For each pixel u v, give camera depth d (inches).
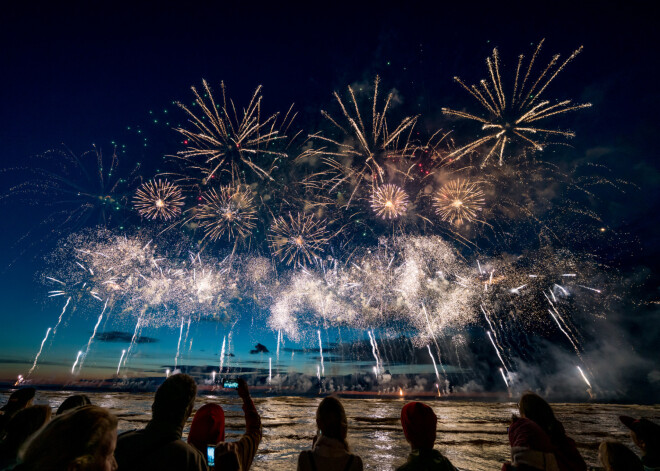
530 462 89.7
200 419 105.4
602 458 114.4
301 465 91.8
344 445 95.8
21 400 141.3
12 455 92.0
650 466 115.7
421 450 91.4
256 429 106.4
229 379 113.7
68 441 48.9
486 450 282.4
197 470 74.4
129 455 72.1
